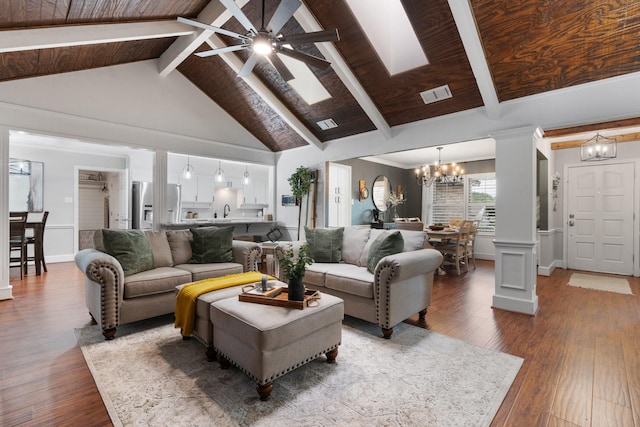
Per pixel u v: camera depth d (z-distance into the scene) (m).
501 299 3.54
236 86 4.95
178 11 3.38
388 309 2.68
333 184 6.87
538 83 3.24
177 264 3.59
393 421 1.66
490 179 7.27
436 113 4.06
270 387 1.84
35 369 2.15
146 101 4.61
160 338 2.68
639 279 5.05
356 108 4.49
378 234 3.55
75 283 4.48
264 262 6.16
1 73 3.39
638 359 2.34
